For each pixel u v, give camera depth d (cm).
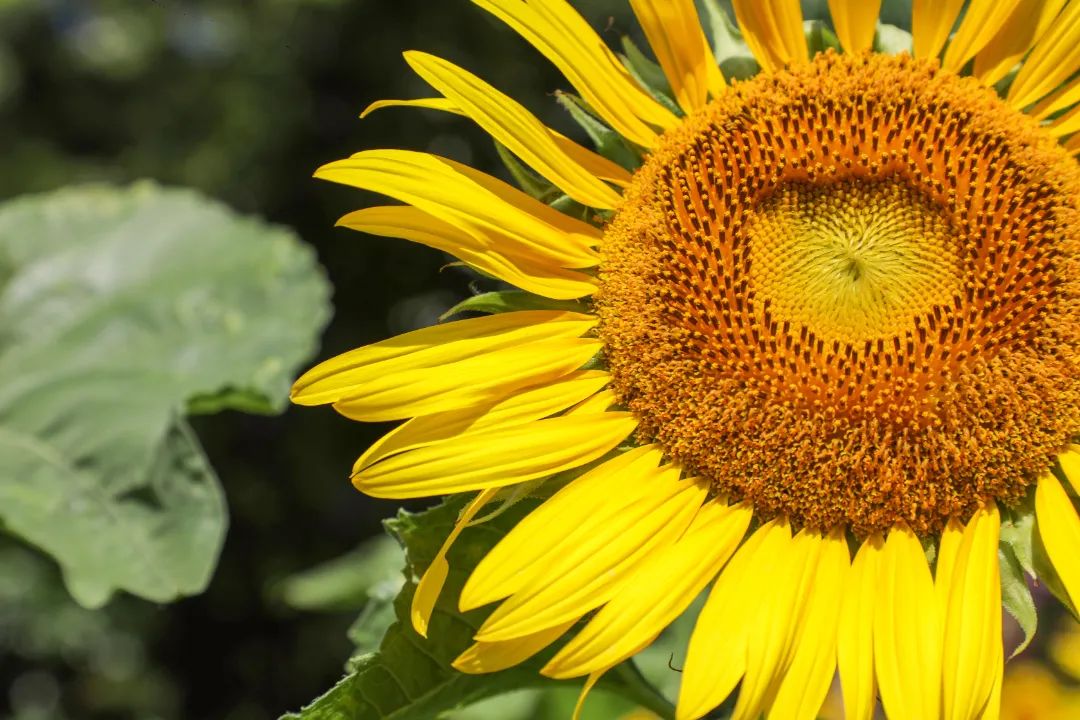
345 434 282
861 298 66
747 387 66
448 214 66
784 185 68
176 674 293
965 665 61
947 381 65
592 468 66
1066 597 63
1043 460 64
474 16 251
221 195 287
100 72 344
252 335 90
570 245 68
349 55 273
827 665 62
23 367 89
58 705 287
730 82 70
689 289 67
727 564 65
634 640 63
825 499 65
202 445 277
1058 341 65
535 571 64
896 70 68
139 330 91
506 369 66
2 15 346
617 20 191
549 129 68
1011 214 66
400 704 66
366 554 92
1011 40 68
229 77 297
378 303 280
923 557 64
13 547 258
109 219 96
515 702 89
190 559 81
